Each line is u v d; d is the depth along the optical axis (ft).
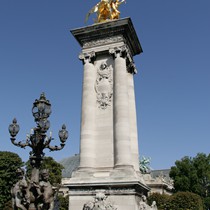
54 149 52.65
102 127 89.45
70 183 82.12
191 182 287.69
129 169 79.25
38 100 52.26
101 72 95.35
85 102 91.97
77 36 100.73
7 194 201.57
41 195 46.52
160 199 228.22
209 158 301.63
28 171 164.14
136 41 104.99
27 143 50.75
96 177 81.56
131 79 101.19
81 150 87.35
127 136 84.07
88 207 71.67
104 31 97.40
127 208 74.28
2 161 205.67
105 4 106.22
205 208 266.77
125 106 86.94
